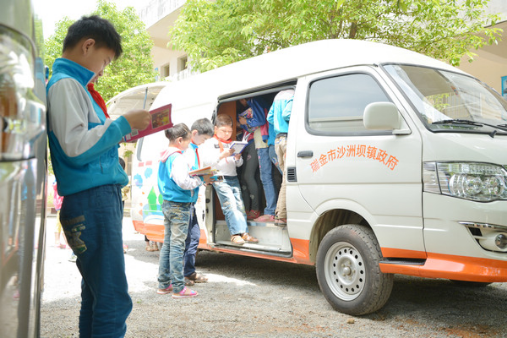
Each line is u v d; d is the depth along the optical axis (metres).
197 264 7.12
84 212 2.42
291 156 4.96
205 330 3.81
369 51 4.63
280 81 5.38
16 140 1.33
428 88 4.37
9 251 1.32
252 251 5.63
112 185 2.53
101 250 2.45
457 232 3.61
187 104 6.93
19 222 1.37
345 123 4.49
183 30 11.13
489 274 3.51
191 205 5.39
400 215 3.92
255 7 9.97
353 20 9.01
